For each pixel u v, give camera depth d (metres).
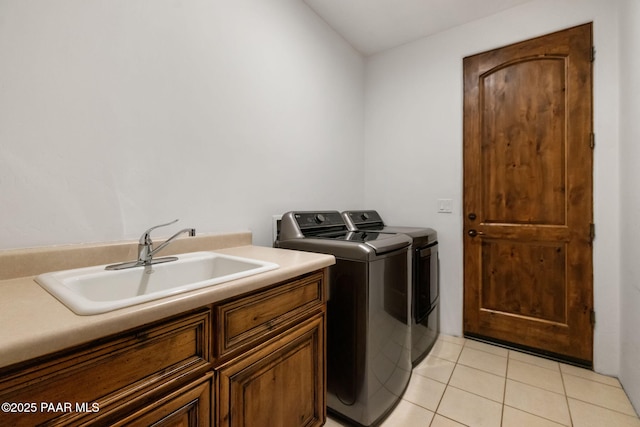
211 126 1.51
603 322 1.85
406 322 1.71
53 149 1.01
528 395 1.64
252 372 0.93
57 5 1.01
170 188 1.34
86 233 1.09
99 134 1.11
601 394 1.64
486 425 1.42
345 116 2.58
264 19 1.80
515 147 2.15
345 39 2.56
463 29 2.34
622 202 1.72
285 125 1.96
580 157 1.91
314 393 1.21
